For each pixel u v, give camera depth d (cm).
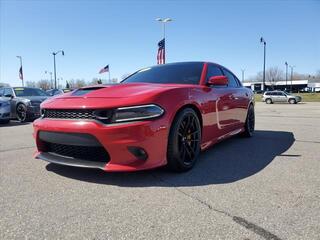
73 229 232
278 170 378
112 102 321
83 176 353
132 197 292
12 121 1141
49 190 312
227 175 357
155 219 247
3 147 541
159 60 2470
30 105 1088
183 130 366
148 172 367
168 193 301
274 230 228
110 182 332
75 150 344
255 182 332
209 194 298
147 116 321
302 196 292
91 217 251
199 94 405
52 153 366
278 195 294
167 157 349
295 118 1158
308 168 386
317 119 1101
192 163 380
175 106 349
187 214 255
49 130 342
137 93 338
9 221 246
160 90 350
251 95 633
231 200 283
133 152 317
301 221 241
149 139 320
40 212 262
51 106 349
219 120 464
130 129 312
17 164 413
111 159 319
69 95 369
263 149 506
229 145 543
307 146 531
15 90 1191
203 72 466
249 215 252
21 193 304
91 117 322
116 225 238
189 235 222
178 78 454
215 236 220
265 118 1161
